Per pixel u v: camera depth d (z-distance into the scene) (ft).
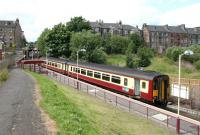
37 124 55.42
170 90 117.60
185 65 231.09
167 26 409.08
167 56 262.88
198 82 135.23
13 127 53.31
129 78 119.14
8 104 73.97
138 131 70.95
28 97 85.05
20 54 377.30
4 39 450.30
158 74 107.04
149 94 106.42
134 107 96.63
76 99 100.22
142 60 244.01
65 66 197.88
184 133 70.49
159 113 88.89
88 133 51.75
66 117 59.47
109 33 380.58
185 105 113.09
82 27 326.03
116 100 100.53
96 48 267.18
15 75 160.45
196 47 258.37
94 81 152.05
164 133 70.28
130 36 352.49
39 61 229.04
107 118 79.56
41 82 129.39
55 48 294.46
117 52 335.88
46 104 73.46
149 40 390.63
